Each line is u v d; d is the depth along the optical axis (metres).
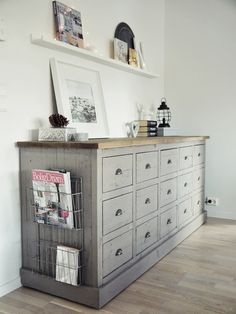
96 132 2.69
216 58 3.65
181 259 2.56
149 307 1.87
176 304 1.90
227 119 3.64
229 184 3.67
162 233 2.66
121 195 2.08
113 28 3.00
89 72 2.71
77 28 2.53
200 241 2.97
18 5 2.06
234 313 1.80
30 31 2.16
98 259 1.87
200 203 3.53
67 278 1.92
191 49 3.78
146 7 3.54
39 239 2.08
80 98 2.56
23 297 1.99
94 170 1.83
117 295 2.01
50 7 2.32
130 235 2.20
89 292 1.87
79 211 1.90
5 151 2.02
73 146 1.86
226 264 2.46
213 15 3.63
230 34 3.55
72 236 1.94
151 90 3.71
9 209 2.06
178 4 3.81
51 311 1.83
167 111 3.88
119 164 2.04
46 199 1.96
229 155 3.65
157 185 2.55
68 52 2.46
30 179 2.08
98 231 1.86
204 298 1.97
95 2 2.76
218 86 3.66
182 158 3.00
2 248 2.03
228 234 3.16
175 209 2.89
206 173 3.79
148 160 2.40
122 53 3.07
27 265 2.14
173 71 3.90
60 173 1.86
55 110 2.37
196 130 3.82
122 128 3.16
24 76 2.13
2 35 1.95
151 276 2.27
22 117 2.12
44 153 2.01
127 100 3.25
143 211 2.36
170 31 3.88
